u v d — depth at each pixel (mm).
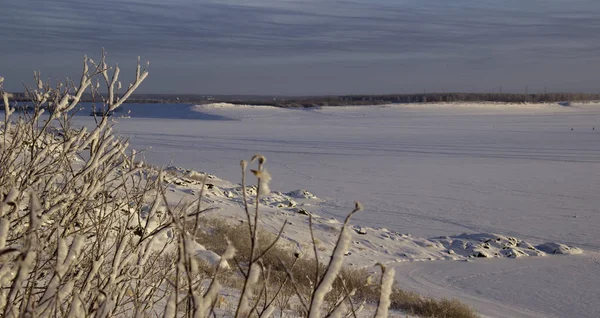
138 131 132375
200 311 1473
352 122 198625
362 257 24484
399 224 37219
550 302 20516
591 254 29734
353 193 49750
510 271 25031
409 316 14070
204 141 108812
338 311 1623
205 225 17047
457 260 26766
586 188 54781
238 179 56000
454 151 93125
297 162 75562
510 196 49812
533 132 147000
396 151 92625
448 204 45344
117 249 2182
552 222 39156
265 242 15961
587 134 138875
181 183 21203
